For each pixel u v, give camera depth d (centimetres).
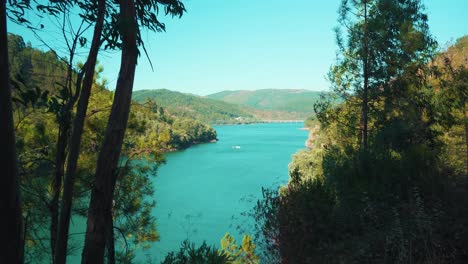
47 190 436
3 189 158
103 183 267
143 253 1994
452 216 386
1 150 157
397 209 434
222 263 500
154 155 844
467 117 895
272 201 476
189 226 2859
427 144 790
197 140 12712
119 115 270
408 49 919
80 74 290
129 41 269
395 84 984
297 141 13825
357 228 437
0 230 159
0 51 155
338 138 1133
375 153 623
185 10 328
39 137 504
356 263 359
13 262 164
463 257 330
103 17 287
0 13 154
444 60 924
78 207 675
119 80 271
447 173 543
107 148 268
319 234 437
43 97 257
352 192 526
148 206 885
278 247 445
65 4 293
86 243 266
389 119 968
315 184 544
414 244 357
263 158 8156
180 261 506
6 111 158
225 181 5097
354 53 1032
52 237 342
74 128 278
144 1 318
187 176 5541
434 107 912
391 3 945
